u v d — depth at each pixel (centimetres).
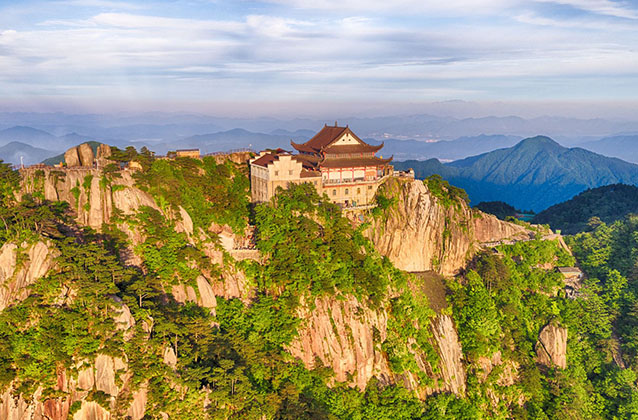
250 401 8706
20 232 8650
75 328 7675
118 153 11881
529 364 13362
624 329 15350
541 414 12394
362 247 13100
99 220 10281
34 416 7188
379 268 12550
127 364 7812
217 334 9812
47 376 7388
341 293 11512
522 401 12794
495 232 17712
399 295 12775
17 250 8200
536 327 14788
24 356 7412
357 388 10938
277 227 12075
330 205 13138
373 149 14688
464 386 12344
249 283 11581
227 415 8419
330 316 11100
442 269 15050
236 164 14262
